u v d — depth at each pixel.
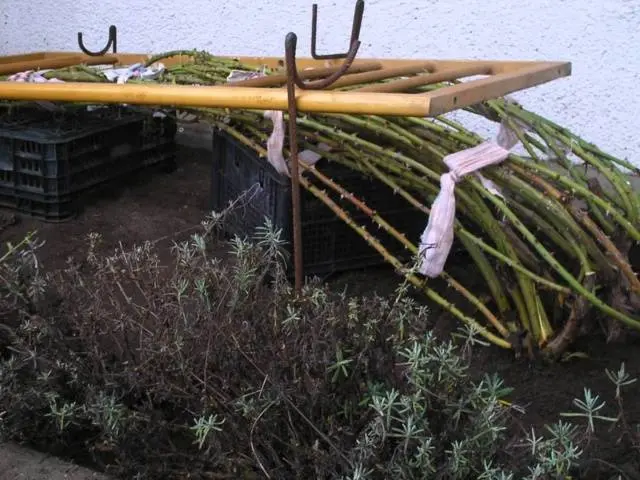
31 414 2.36
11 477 2.27
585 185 2.90
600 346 2.89
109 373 2.32
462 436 1.95
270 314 2.16
